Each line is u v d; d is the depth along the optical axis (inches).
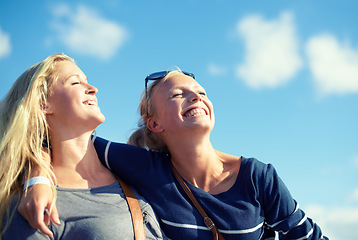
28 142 111.0
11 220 98.1
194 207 118.6
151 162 125.0
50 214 95.3
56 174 111.3
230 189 122.3
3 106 117.3
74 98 112.6
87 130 115.1
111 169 123.4
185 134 122.8
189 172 126.0
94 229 100.4
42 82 115.3
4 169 106.3
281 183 123.6
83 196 107.3
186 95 129.0
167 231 116.0
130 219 107.1
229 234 115.8
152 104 135.6
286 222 122.0
